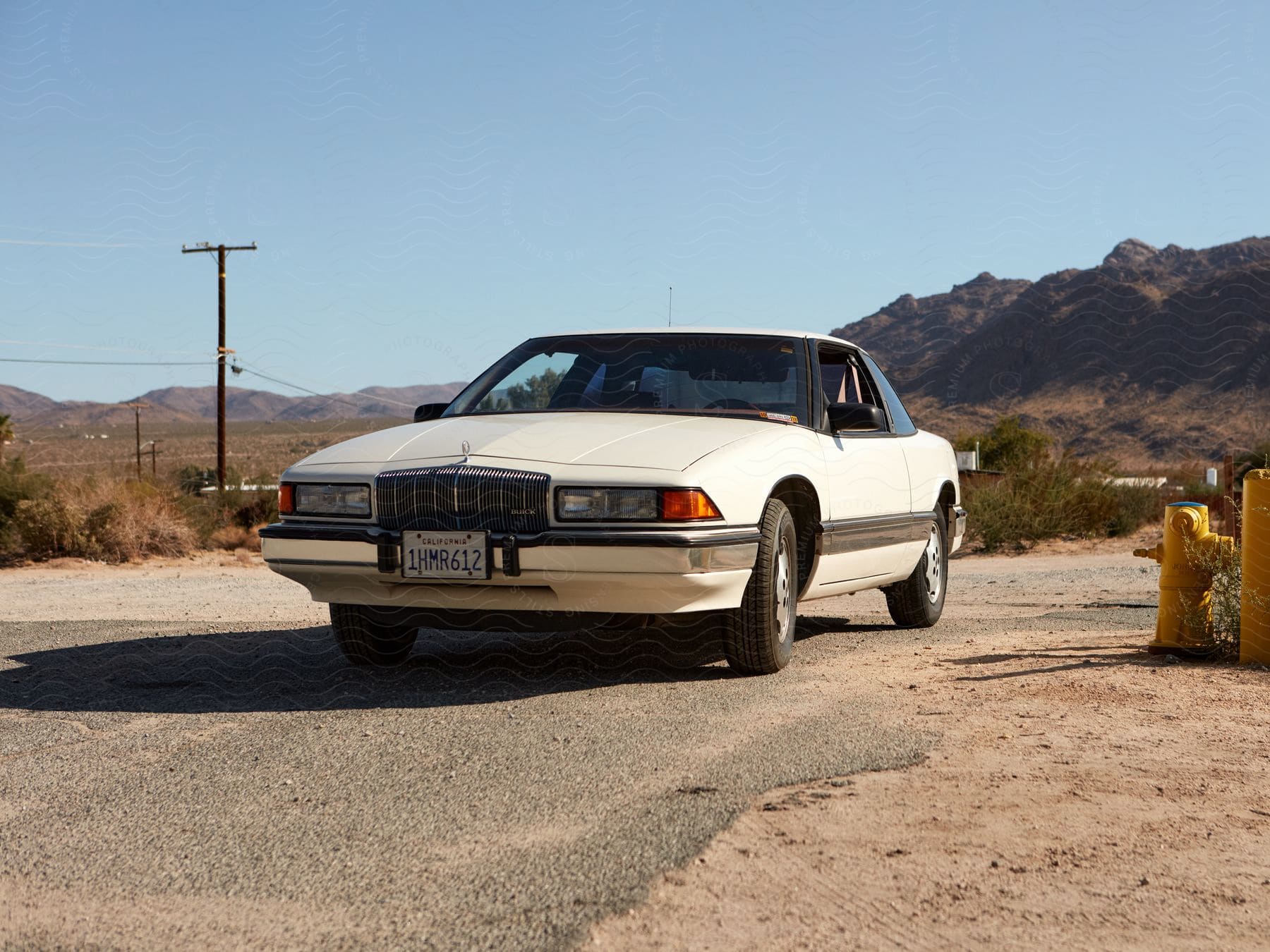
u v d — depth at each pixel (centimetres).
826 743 402
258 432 7512
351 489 512
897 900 267
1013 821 320
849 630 736
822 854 295
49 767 393
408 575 495
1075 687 493
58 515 1766
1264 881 279
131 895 279
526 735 420
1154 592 1012
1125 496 1970
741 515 501
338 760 392
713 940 246
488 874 286
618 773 368
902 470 693
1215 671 531
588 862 291
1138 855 295
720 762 378
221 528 2164
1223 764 375
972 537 1847
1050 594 1030
